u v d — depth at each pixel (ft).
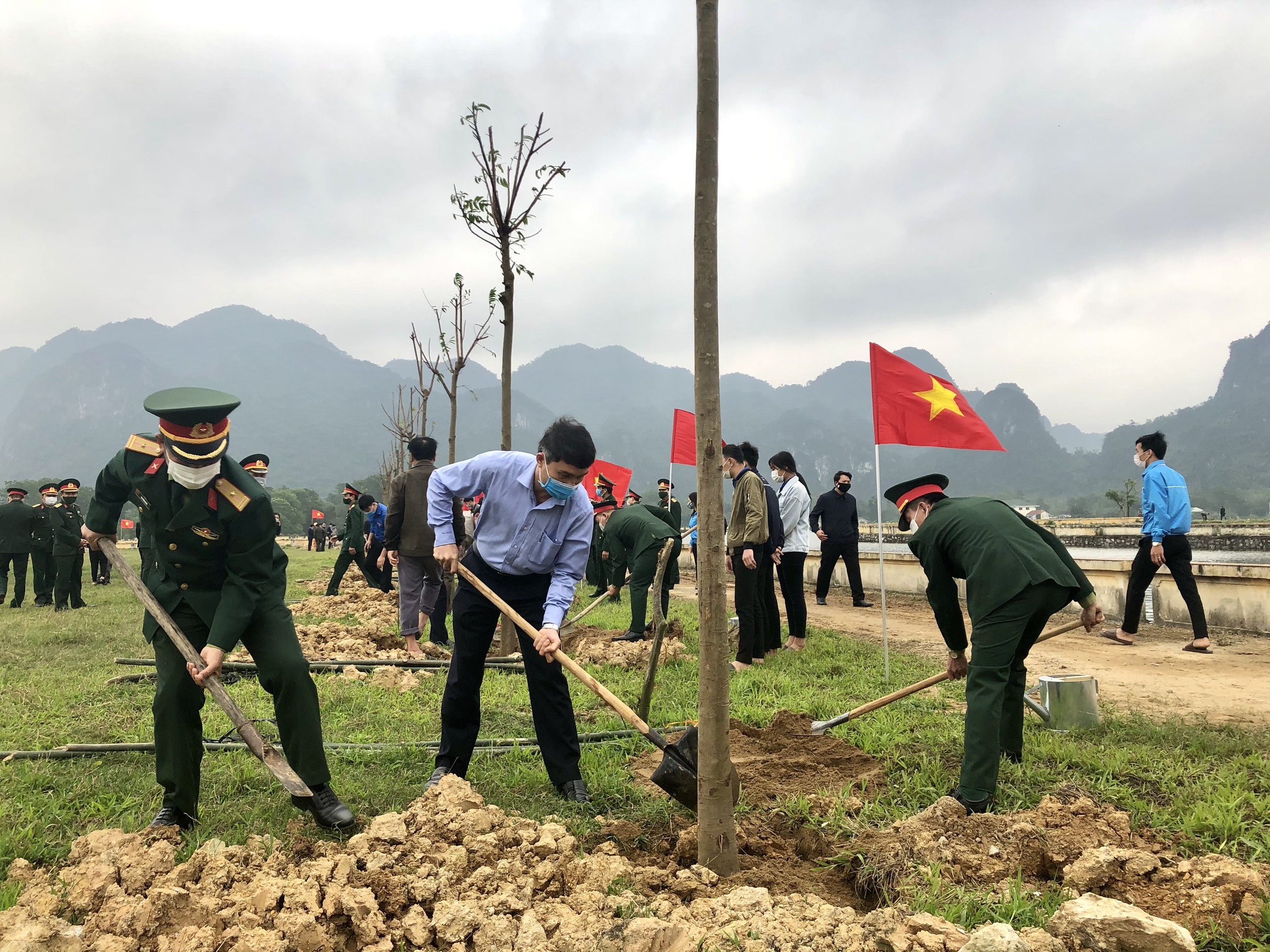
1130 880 9.89
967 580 13.74
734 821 11.34
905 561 48.57
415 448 25.90
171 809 11.80
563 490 13.08
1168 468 27.99
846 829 11.82
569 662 12.76
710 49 9.86
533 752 15.88
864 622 36.45
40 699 19.99
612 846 11.21
